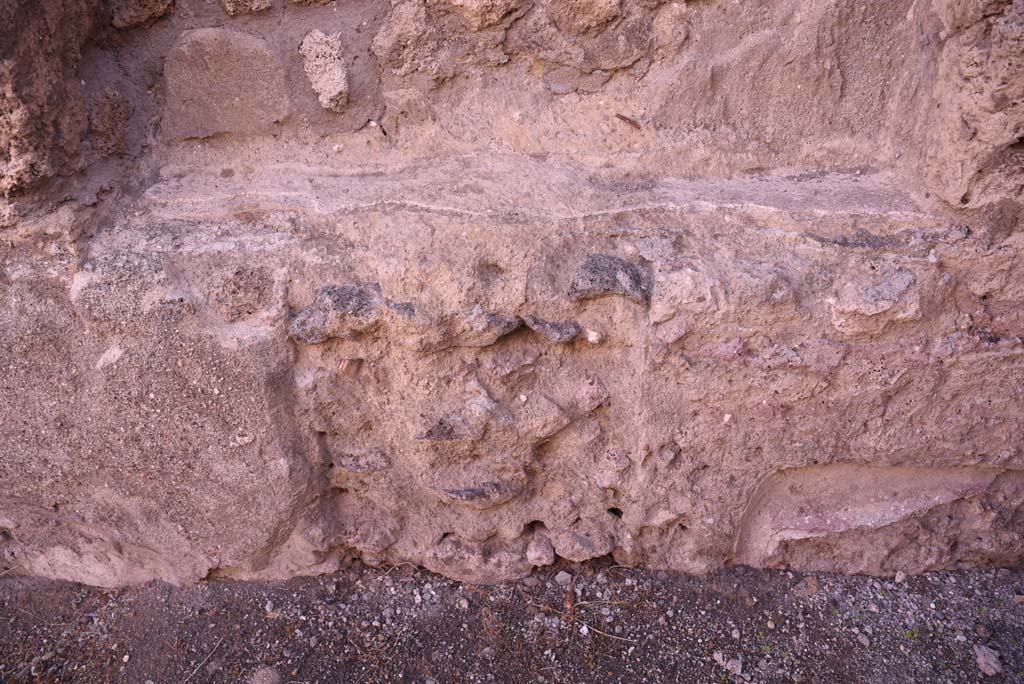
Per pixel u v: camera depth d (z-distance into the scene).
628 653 2.09
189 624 2.20
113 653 2.14
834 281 1.86
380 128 2.06
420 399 2.03
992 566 2.31
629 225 1.92
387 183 1.99
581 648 2.11
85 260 1.89
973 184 1.79
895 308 1.82
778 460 2.10
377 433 2.14
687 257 1.88
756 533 2.27
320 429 2.11
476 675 2.05
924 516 2.21
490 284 1.89
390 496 2.21
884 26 1.92
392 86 2.02
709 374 1.96
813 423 2.03
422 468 2.13
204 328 1.91
